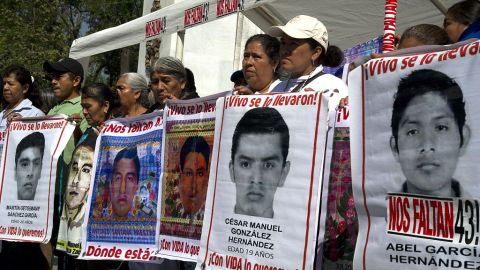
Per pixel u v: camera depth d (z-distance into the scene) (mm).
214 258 3316
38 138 5113
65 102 5676
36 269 5508
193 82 5086
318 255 3033
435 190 2445
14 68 6039
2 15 22016
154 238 4105
